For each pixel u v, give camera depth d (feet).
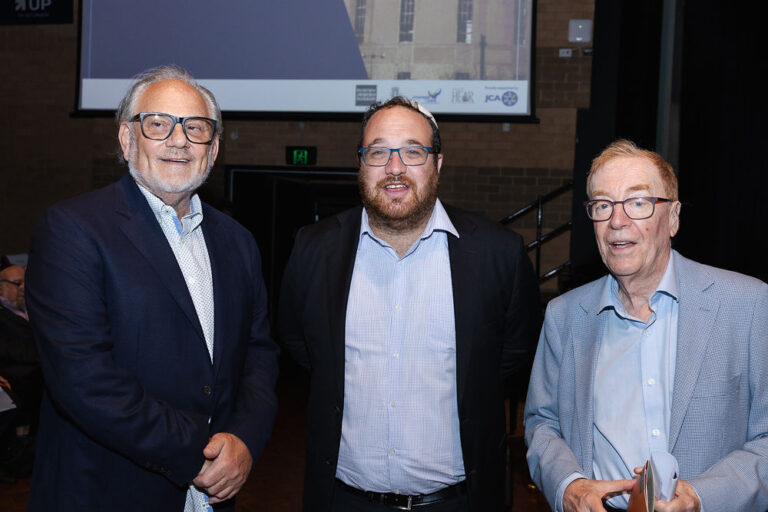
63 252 4.37
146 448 4.23
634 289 4.38
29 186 22.15
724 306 4.24
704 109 9.93
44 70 21.90
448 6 19.56
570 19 19.70
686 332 4.23
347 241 5.62
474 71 19.54
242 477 4.64
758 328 4.17
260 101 20.40
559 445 4.62
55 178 22.00
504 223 20.27
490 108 19.58
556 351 4.91
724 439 4.09
